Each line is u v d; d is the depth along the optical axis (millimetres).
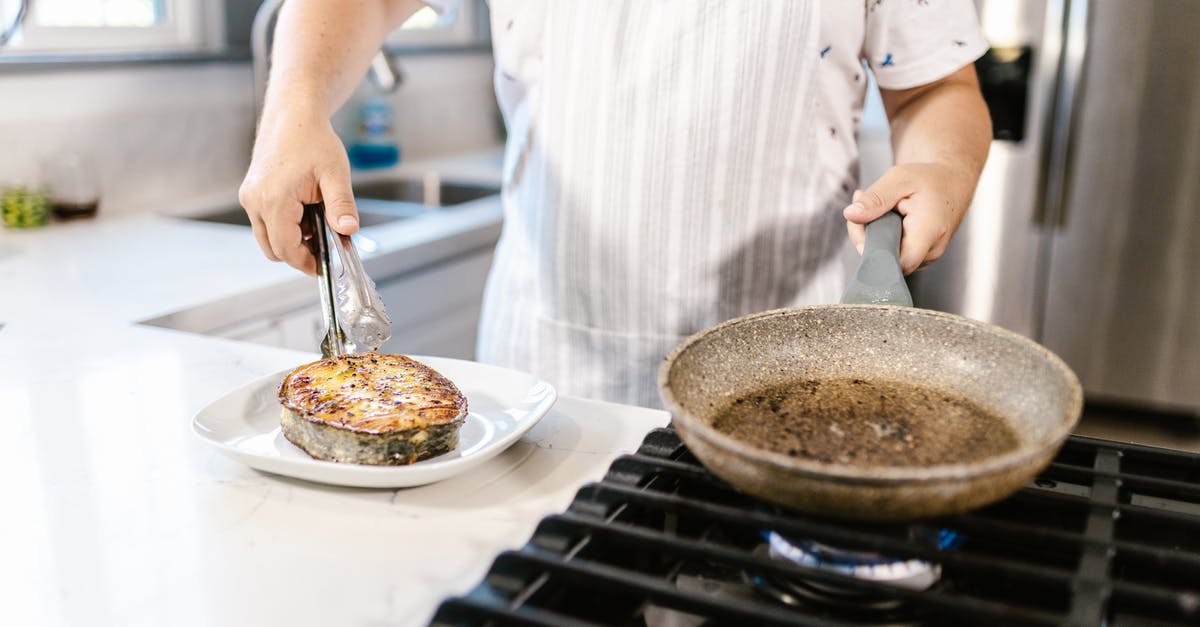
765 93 1092
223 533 643
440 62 2672
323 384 741
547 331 1245
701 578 617
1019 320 2490
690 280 1163
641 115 1111
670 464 682
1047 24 2270
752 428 640
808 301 1201
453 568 602
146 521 659
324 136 970
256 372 947
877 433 633
